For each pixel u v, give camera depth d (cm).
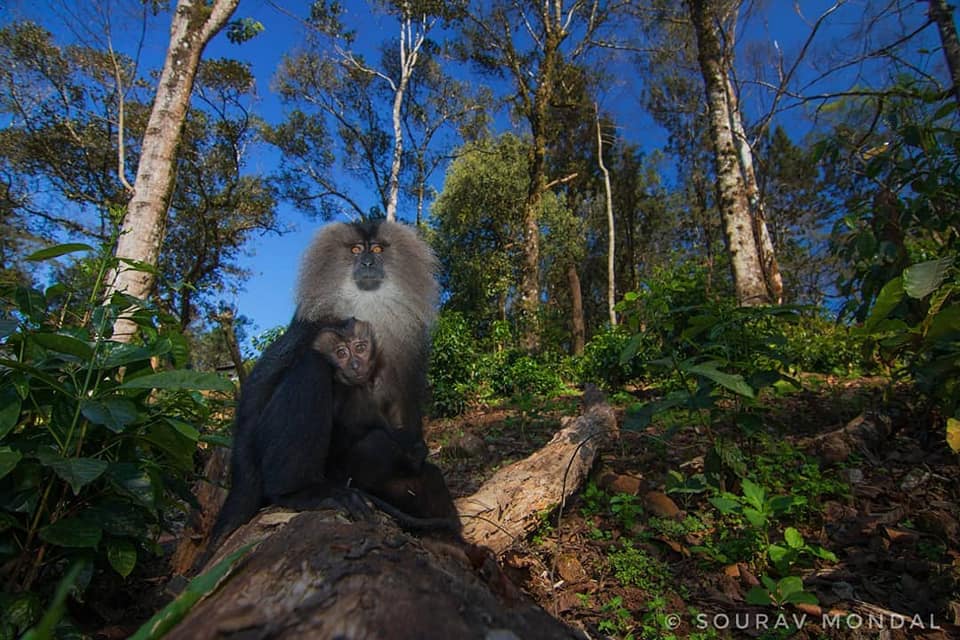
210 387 59
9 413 57
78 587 62
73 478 54
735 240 264
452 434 174
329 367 68
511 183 570
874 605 69
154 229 192
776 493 94
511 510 84
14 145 431
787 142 636
